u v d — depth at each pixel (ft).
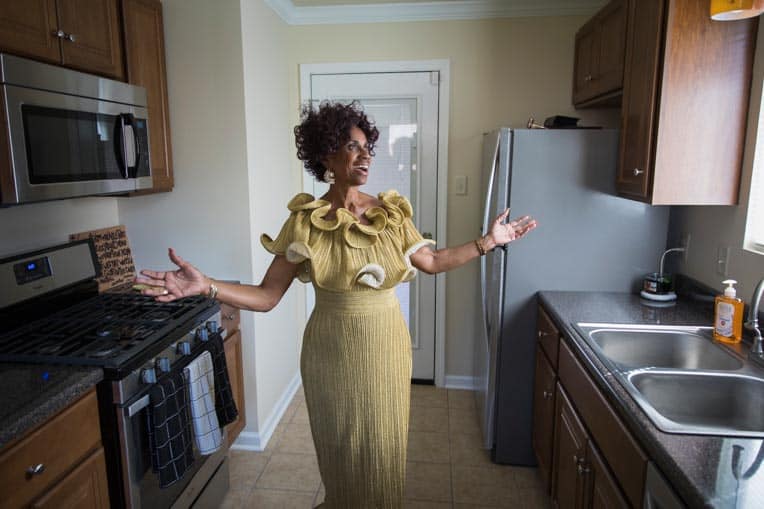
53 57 5.74
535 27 9.93
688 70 5.88
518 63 10.07
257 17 8.68
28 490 4.17
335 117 4.65
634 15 6.70
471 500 7.62
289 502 7.59
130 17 7.18
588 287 7.99
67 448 4.61
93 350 5.35
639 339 6.16
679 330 6.12
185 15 8.04
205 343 6.62
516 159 7.80
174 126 8.33
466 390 11.25
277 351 9.84
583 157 7.70
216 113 8.22
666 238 7.77
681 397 4.91
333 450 5.04
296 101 10.66
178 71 8.18
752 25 5.75
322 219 4.73
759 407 4.70
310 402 5.04
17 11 5.22
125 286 8.13
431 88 10.41
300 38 10.50
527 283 8.07
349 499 5.14
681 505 3.33
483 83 10.21
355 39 10.39
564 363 6.40
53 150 5.63
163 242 8.62
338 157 4.71
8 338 5.72
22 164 5.22
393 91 10.51
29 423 4.10
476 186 10.55
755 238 6.08
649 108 6.17
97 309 6.81
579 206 7.81
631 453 4.16
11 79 5.09
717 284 6.80
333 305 4.76
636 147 6.63
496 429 8.50
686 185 6.11
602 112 9.90
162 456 5.39
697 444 3.65
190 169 8.41
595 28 8.49
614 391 4.50
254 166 8.58
